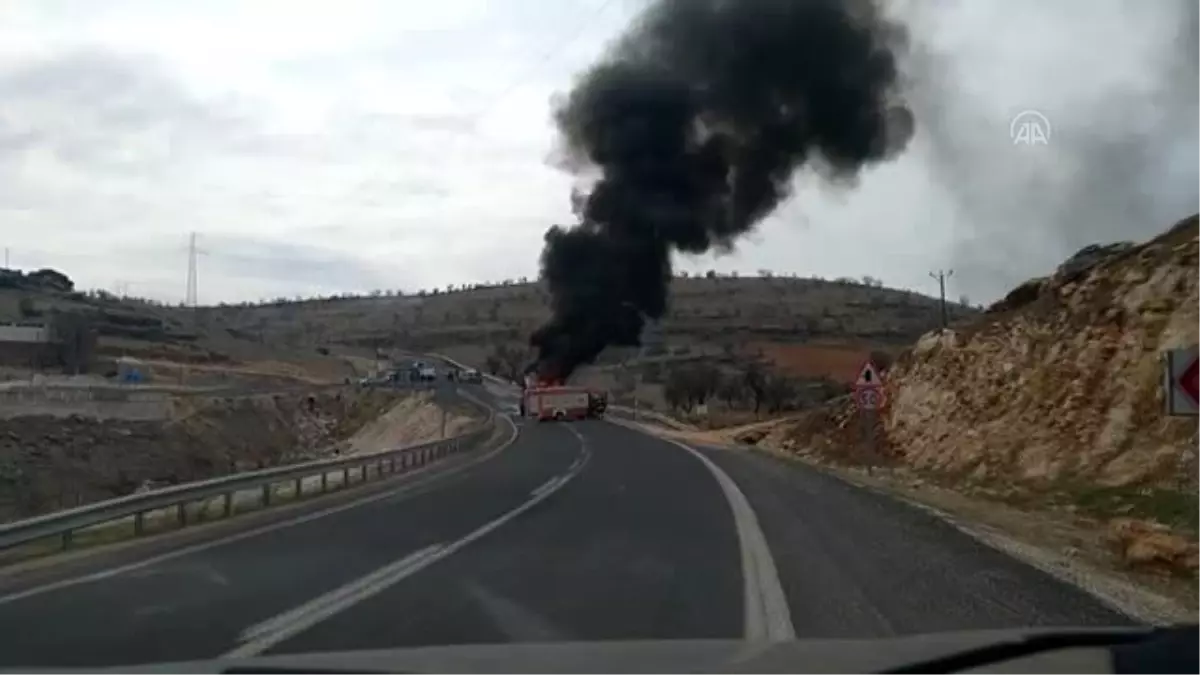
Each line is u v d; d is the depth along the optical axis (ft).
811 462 126.11
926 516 64.39
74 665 26.50
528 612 33.73
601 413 225.97
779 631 30.73
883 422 130.21
